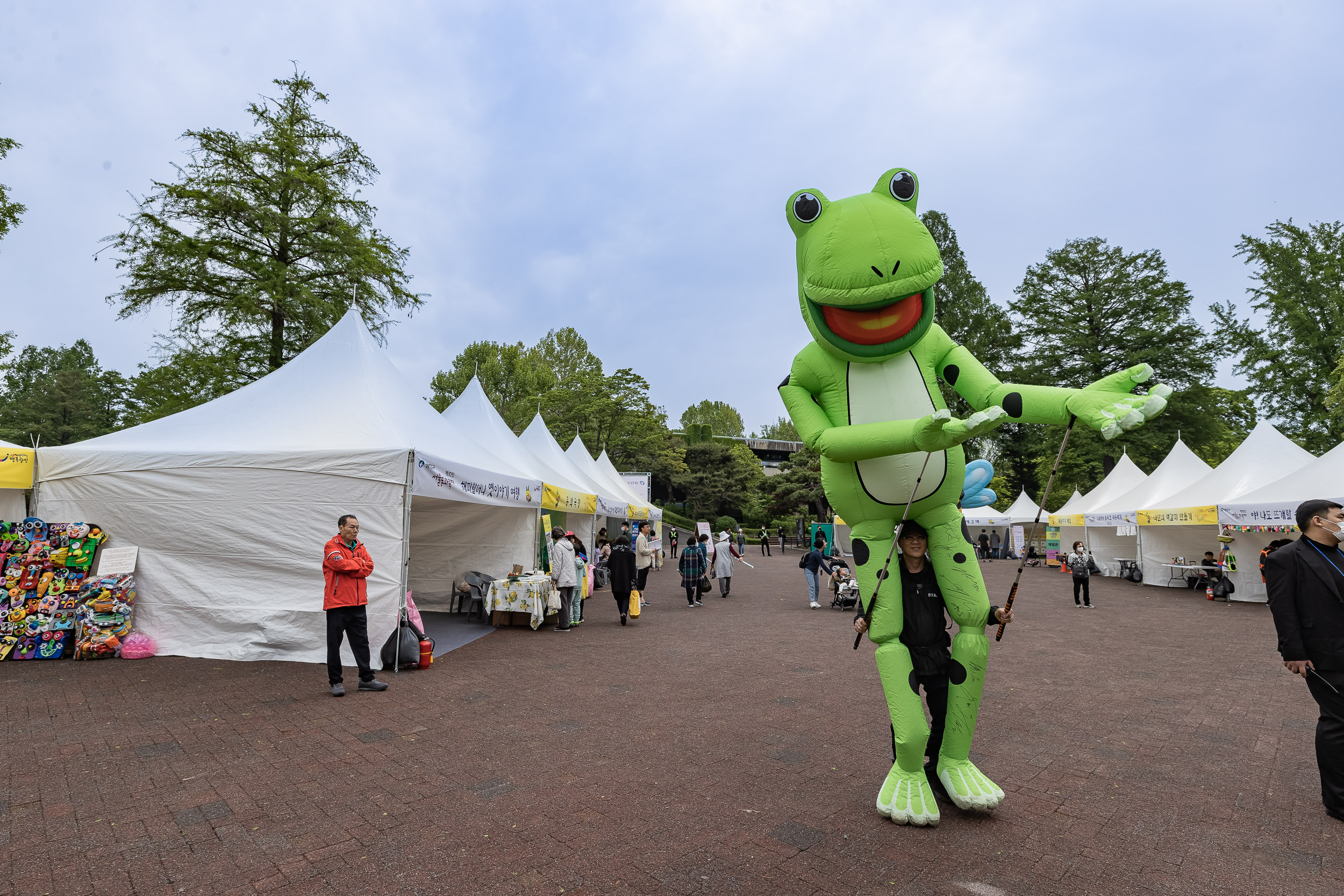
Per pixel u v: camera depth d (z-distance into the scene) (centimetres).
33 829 334
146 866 297
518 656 819
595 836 330
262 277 1720
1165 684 686
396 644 720
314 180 1758
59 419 4466
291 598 741
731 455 5397
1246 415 3666
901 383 354
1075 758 453
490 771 421
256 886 281
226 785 394
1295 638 362
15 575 748
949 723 360
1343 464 1220
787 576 2308
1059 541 2770
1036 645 928
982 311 4081
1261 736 505
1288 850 317
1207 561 1664
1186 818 354
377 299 1888
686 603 1474
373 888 280
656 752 460
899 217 328
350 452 741
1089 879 288
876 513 356
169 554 759
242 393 870
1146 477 2406
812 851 314
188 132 1672
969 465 399
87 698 584
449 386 4544
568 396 4322
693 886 281
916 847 318
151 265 1667
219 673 676
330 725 516
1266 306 2948
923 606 364
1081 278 3778
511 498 1005
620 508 1933
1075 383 3666
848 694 632
